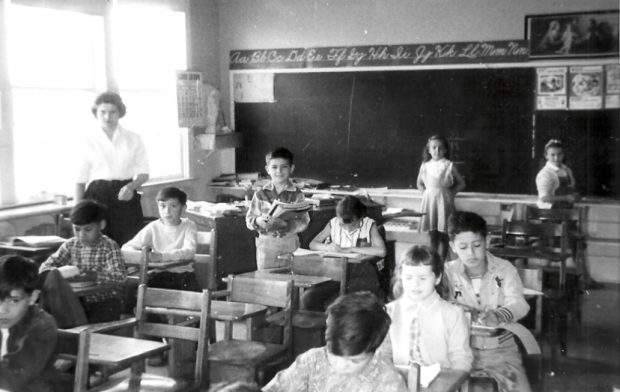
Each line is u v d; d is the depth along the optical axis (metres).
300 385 2.02
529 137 6.81
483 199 6.91
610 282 6.46
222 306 3.25
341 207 4.75
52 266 3.76
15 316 2.61
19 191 5.46
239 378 2.99
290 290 3.21
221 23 7.98
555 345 4.71
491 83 6.89
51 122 5.74
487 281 2.91
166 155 7.43
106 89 6.23
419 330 2.52
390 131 7.31
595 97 6.58
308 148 7.68
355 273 4.46
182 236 4.59
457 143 7.04
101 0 6.14
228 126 8.02
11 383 2.54
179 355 3.44
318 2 7.52
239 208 5.66
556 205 6.50
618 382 3.99
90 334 2.66
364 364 1.88
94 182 5.13
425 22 7.10
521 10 6.75
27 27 5.48
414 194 7.20
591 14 6.55
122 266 3.81
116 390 2.60
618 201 6.53
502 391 2.62
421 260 2.51
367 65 7.35
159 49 7.29
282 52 7.72
